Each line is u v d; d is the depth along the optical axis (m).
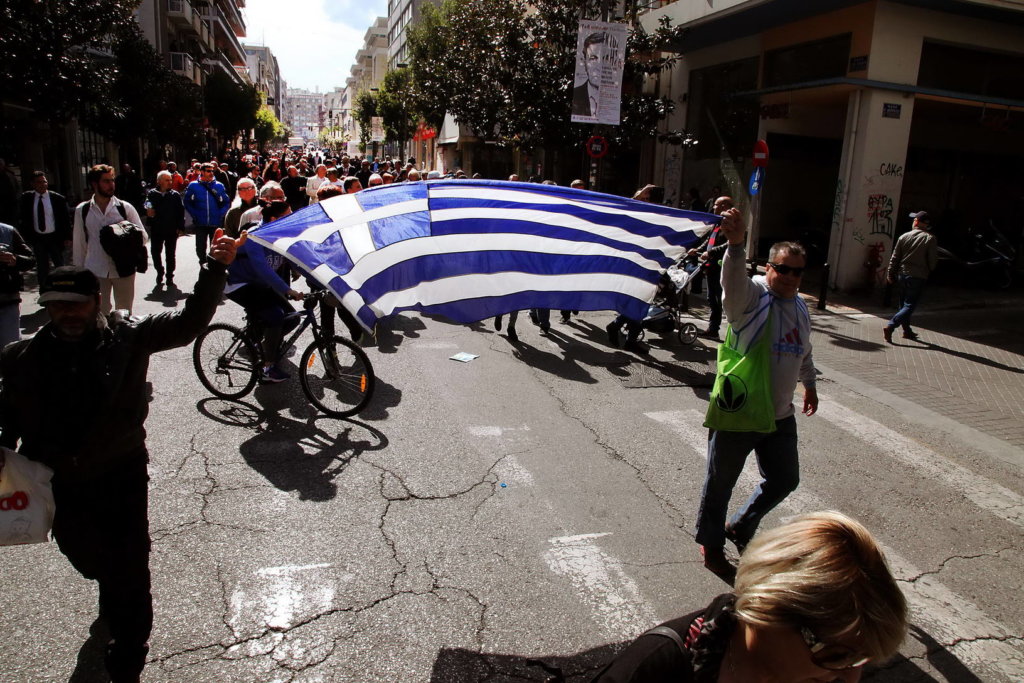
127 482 2.63
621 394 6.71
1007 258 14.05
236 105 47.19
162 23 37.88
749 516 3.87
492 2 15.39
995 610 3.65
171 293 9.86
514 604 3.42
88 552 2.60
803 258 3.46
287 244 2.71
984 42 12.96
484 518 4.22
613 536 4.12
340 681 2.85
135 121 24.45
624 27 12.32
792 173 15.77
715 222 3.33
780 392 3.54
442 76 17.05
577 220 3.08
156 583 3.40
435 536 3.99
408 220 2.88
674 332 9.25
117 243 6.11
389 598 3.40
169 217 10.06
